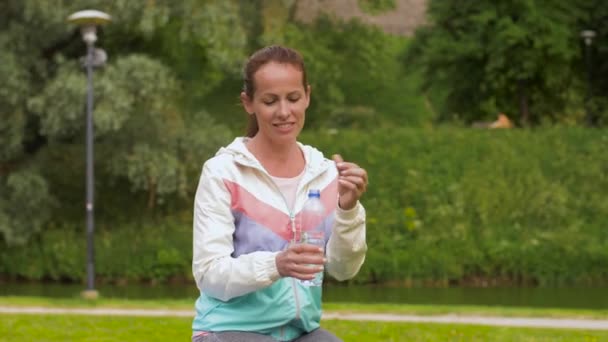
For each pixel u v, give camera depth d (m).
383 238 29.58
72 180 32.62
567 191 31.34
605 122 42.34
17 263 30.53
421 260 28.97
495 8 40.41
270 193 4.09
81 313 15.54
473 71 43.16
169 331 12.66
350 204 3.99
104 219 32.03
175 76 31.67
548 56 41.03
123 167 29.98
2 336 12.05
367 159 32.78
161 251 29.94
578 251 28.92
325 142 33.72
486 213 30.17
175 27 32.34
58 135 30.27
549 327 13.58
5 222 29.98
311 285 4.06
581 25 42.62
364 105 52.16
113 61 32.00
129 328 12.96
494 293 26.09
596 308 21.83
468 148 33.06
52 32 30.55
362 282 28.97
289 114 4.00
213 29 29.39
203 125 31.48
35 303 17.42
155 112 30.08
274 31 32.69
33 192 30.36
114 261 30.02
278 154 4.12
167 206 32.31
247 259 3.82
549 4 40.41
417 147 33.22
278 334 4.08
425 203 30.88
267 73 3.98
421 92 46.94
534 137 33.91
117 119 27.84
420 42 46.50
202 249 3.96
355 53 43.78
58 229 31.33
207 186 4.05
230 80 37.44
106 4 29.47
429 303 23.06
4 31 30.44
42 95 29.06
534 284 28.84
